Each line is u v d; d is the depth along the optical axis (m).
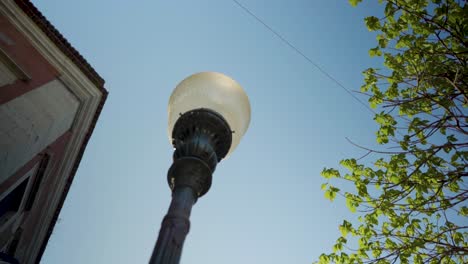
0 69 8.70
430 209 6.26
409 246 6.19
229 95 4.36
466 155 6.11
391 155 6.61
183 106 4.27
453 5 5.98
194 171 3.39
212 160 3.63
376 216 6.64
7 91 8.62
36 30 9.84
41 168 9.80
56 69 10.35
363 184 6.68
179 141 3.83
